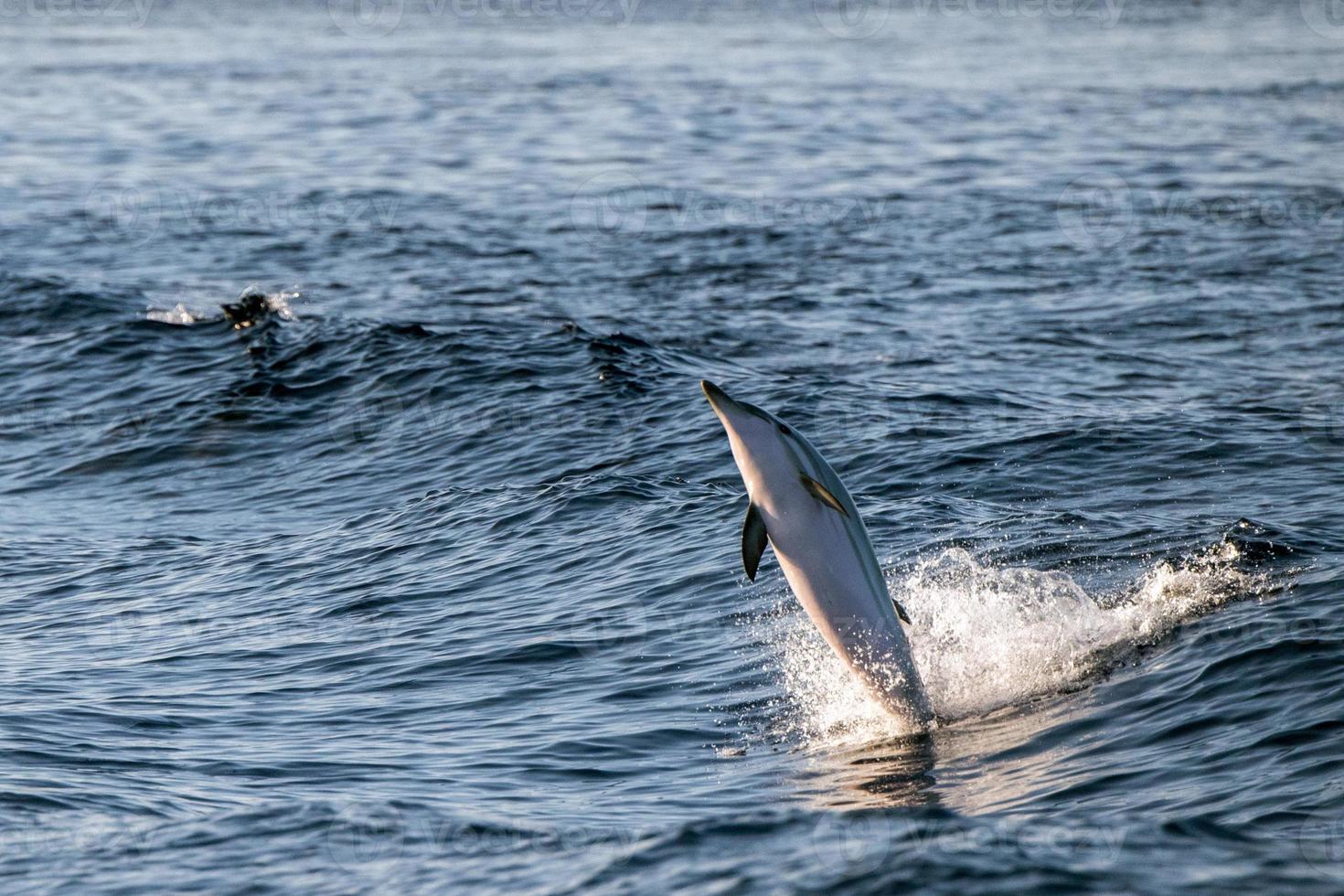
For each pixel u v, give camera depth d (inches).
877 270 4980.3
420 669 1752.0
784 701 1574.8
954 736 1403.8
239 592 2159.2
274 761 1440.7
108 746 1489.9
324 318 3914.9
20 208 6417.3
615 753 1448.1
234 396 3334.2
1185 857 1000.9
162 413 3282.5
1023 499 2313.0
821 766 1359.5
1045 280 4741.6
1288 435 2650.1
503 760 1435.8
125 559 2394.2
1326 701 1302.9
